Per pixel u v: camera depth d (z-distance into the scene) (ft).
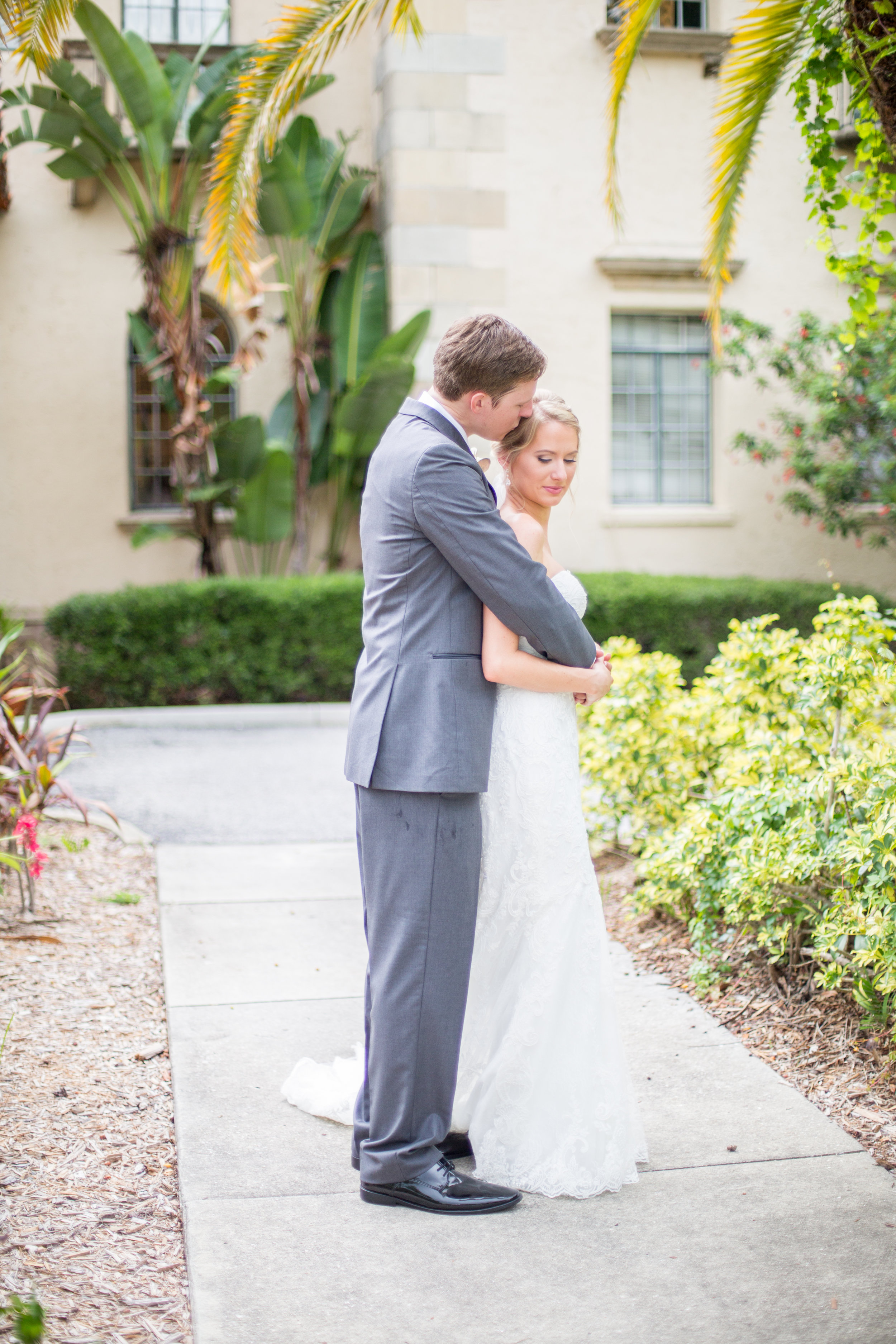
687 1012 11.66
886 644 13.00
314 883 16.49
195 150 34.35
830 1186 8.30
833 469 33.81
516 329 8.13
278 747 27.55
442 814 7.95
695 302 38.09
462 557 7.83
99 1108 9.58
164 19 38.40
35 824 13.83
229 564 39.17
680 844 12.25
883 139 12.67
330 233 36.88
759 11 13.08
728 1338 6.61
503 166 36.60
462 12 35.96
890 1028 10.34
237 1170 8.60
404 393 34.37
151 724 30.35
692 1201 8.13
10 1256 7.39
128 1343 6.56
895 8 10.72
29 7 13.01
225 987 12.40
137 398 39.29
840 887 10.78
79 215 38.06
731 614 33.76
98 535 38.65
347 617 32.71
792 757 12.33
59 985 12.35
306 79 14.30
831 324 35.55
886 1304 6.91
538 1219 7.97
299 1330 6.68
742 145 15.05
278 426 37.93
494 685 8.38
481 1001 8.77
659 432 39.14
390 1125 8.06
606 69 36.96
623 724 15.02
